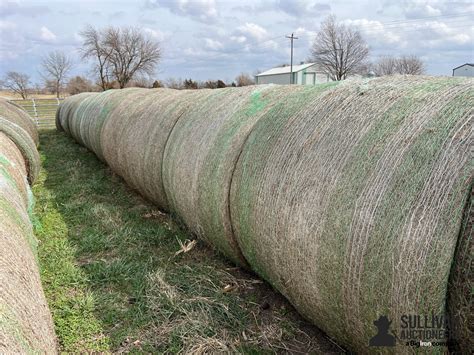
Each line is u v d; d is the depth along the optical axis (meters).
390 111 2.27
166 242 4.81
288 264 2.72
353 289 2.17
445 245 1.75
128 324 3.28
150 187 5.81
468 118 1.89
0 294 1.99
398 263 1.90
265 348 2.93
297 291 2.75
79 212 6.04
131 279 3.93
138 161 5.93
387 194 2.01
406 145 2.04
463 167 1.77
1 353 1.65
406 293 1.88
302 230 2.50
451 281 1.77
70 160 10.59
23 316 2.08
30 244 3.20
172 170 4.74
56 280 3.95
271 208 2.81
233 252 3.76
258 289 3.70
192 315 3.27
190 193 4.23
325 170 2.42
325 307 2.50
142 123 6.07
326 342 2.98
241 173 3.29
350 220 2.15
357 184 2.18
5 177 3.93
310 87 3.41
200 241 4.62
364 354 2.44
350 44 46.25
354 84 2.82
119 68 48.28
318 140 2.60
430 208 1.82
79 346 3.04
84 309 3.46
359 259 2.10
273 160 2.91
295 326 3.17
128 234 5.03
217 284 3.77
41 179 8.44
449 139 1.88
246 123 3.67
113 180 8.10
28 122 12.34
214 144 3.91
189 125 4.69
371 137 2.25
